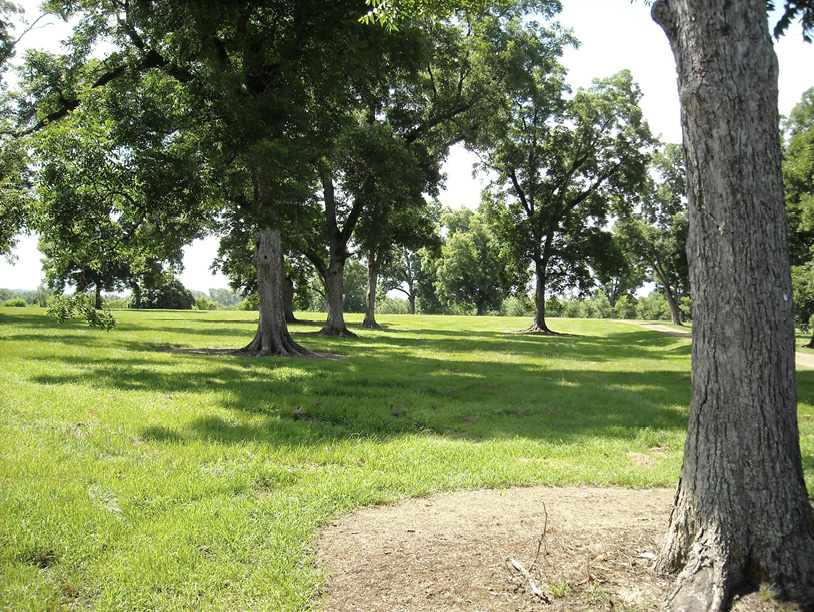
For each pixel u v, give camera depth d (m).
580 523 4.43
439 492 5.44
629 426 8.52
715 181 3.24
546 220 37.59
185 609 3.16
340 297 27.92
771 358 3.18
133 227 14.41
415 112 26.03
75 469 5.24
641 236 51.97
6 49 19.83
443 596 3.31
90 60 15.68
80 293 14.51
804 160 24.89
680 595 3.10
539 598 3.25
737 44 3.19
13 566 3.49
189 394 9.26
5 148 16.95
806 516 3.15
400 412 8.92
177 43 13.89
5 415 7.10
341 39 13.97
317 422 7.91
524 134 37.19
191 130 13.61
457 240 71.62
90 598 3.26
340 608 3.21
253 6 13.88
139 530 4.09
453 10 7.61
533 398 10.73
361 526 4.47
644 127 36.19
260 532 4.15
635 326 52.31
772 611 2.91
